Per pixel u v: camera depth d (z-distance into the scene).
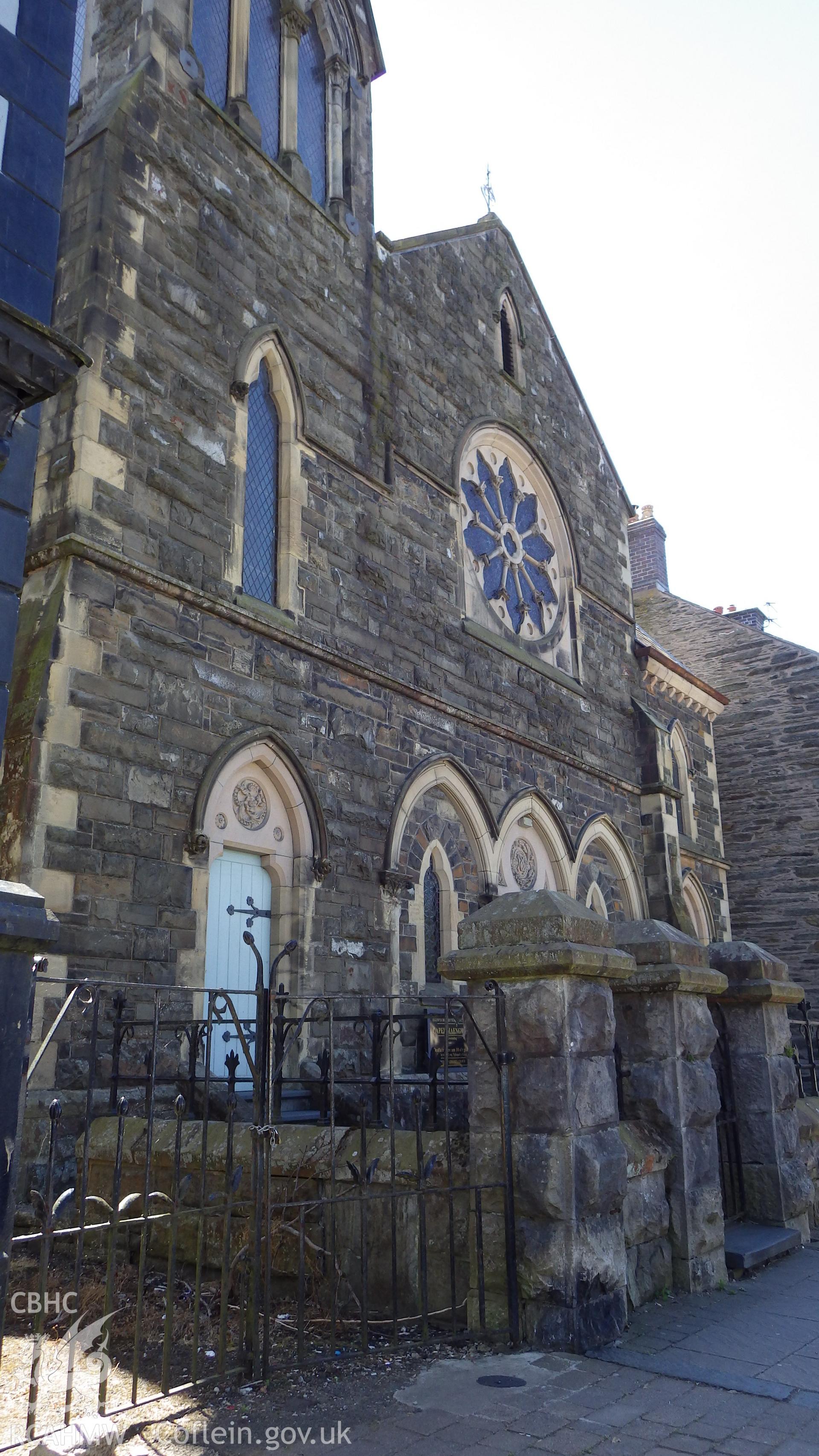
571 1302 5.84
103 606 10.23
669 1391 5.25
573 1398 5.12
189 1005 10.27
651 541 33.41
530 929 6.38
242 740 11.45
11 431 5.44
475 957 6.45
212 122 13.03
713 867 24.06
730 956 9.46
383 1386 5.27
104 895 9.64
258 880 12.01
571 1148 6.00
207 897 10.77
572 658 20.11
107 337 10.88
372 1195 5.81
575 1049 6.20
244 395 12.63
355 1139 6.83
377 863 13.54
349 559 14.20
